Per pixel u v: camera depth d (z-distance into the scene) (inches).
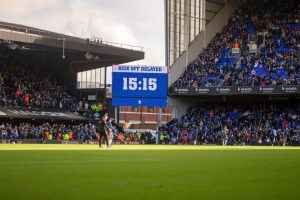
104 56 3191.4
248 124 2822.3
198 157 921.5
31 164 639.1
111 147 1573.6
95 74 3425.2
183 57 3152.1
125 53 3166.8
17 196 329.1
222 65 3056.1
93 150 1249.4
